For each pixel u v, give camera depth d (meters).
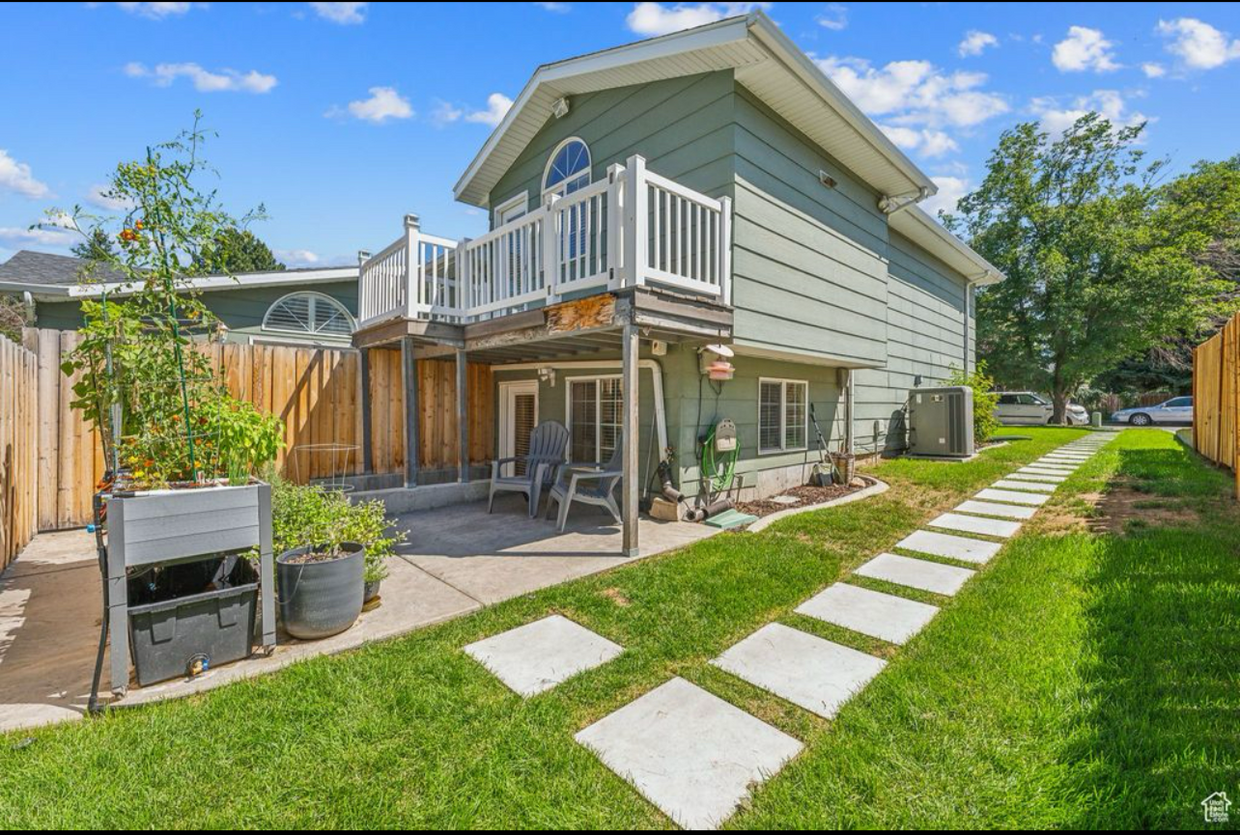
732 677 2.59
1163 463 7.97
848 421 8.93
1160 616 2.91
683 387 5.91
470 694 2.42
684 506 5.89
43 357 5.02
